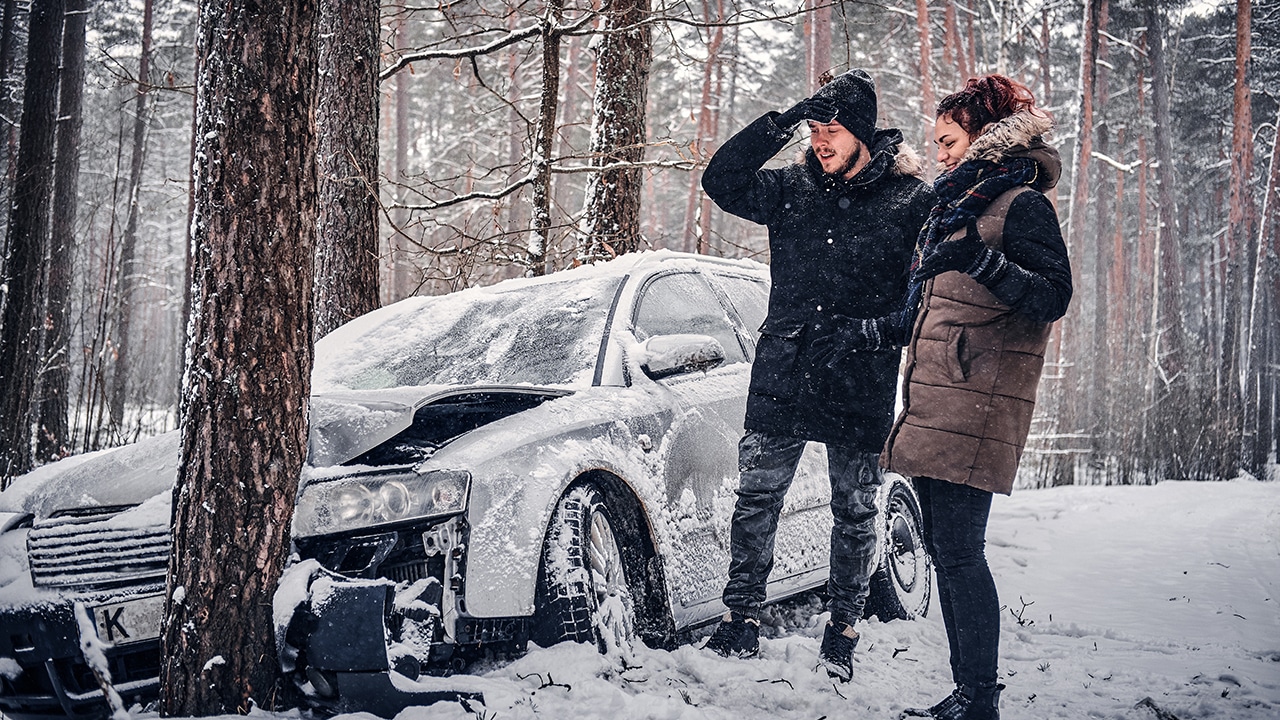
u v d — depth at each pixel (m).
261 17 2.97
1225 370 22.61
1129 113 38.19
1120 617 4.97
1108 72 36.38
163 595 3.05
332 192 7.06
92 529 3.14
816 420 3.48
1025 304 2.76
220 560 2.88
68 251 14.05
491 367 4.09
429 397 3.28
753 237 31.80
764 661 3.39
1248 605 5.27
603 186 7.93
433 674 3.03
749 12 6.98
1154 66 27.42
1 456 10.58
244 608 2.88
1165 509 8.91
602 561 3.29
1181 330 24.48
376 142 7.29
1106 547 7.04
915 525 4.92
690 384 4.08
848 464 3.54
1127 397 15.80
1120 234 36.53
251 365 2.92
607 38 8.01
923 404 2.96
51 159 11.66
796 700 3.14
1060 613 5.06
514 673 2.95
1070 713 3.28
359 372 4.33
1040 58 33.38
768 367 3.55
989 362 2.89
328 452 3.13
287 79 3.01
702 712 2.85
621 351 3.95
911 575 4.79
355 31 7.13
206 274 2.95
